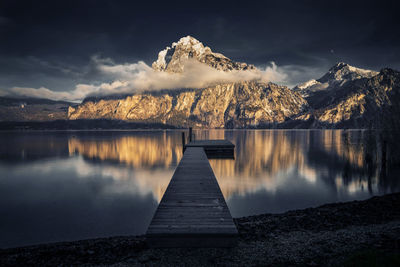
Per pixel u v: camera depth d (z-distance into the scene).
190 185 11.77
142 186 23.66
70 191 22.06
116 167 35.50
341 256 6.21
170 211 8.17
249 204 16.44
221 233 6.70
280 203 16.64
